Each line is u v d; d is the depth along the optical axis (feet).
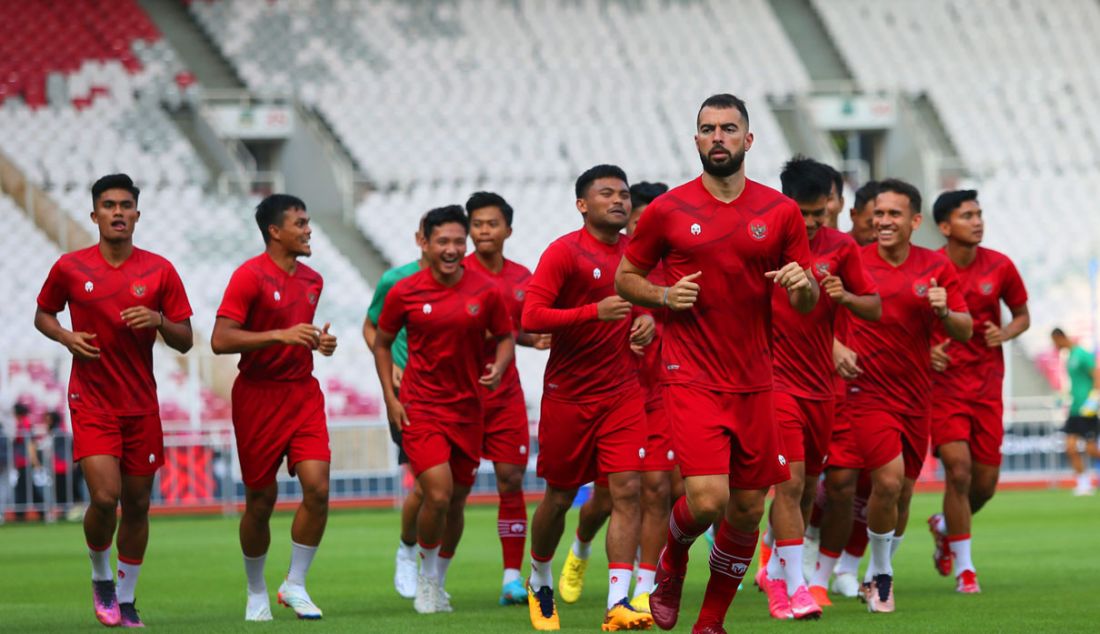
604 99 345.72
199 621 92.99
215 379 257.34
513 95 341.62
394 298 96.37
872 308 87.51
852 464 95.91
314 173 317.42
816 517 104.63
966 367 108.37
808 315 91.61
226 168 310.45
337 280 286.46
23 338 263.29
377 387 264.93
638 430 86.63
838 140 367.25
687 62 359.66
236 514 221.05
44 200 286.66
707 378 68.95
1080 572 119.96
